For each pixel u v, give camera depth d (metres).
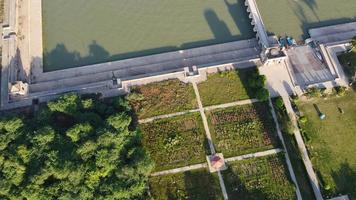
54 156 53.62
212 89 65.00
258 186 59.59
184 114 63.31
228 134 62.31
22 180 53.41
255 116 63.47
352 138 62.72
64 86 64.50
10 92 61.94
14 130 55.94
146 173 56.22
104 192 53.91
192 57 67.25
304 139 61.94
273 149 61.62
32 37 67.75
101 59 67.19
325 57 67.44
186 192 59.28
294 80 65.75
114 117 56.75
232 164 60.75
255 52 67.75
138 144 59.09
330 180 60.03
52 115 60.00
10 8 67.75
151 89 64.56
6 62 64.56
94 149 54.94
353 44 64.94
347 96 65.38
